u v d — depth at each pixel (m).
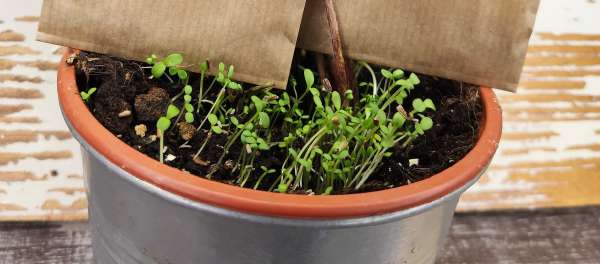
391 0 0.31
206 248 0.28
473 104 0.33
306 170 0.29
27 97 0.44
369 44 0.31
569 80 0.50
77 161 0.44
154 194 0.27
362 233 0.28
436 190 0.28
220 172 0.30
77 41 0.30
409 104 0.34
